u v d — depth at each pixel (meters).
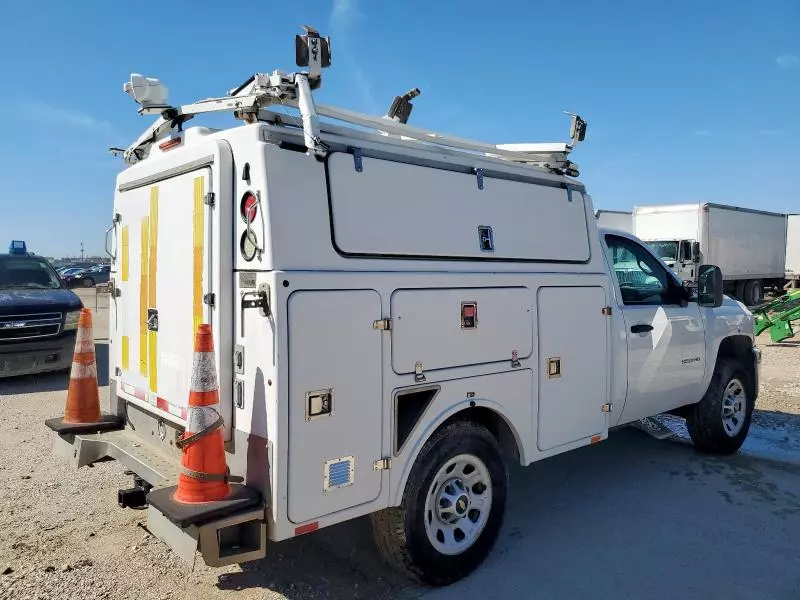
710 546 4.21
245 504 2.87
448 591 3.62
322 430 3.04
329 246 3.14
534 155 4.39
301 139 3.16
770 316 15.23
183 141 3.69
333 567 3.87
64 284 11.03
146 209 3.89
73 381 4.35
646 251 5.54
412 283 3.42
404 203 3.49
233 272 3.17
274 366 2.88
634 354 5.04
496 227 3.99
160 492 3.02
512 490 5.24
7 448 6.11
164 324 3.67
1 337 8.88
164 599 3.48
